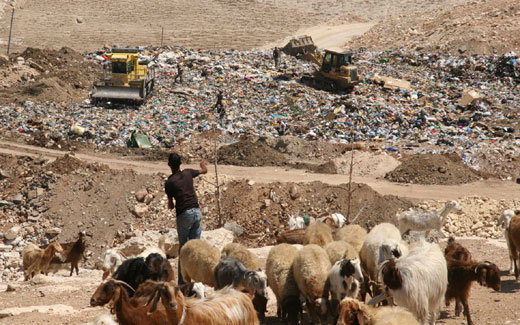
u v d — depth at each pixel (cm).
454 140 3997
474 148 3791
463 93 5016
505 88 5191
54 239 3078
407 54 6103
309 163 3694
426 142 3997
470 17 6862
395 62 5966
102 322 781
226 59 5981
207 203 3189
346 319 761
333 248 1170
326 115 4459
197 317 719
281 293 1123
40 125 4353
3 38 7200
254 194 3184
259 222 3039
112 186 3350
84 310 1282
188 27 7844
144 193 3272
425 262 947
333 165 3619
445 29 6550
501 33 6112
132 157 3894
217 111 4616
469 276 1055
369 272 1172
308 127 4291
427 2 8950
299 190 3173
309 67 5781
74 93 5203
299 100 4772
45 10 8356
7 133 4209
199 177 3409
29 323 1130
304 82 5253
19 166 3647
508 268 1625
